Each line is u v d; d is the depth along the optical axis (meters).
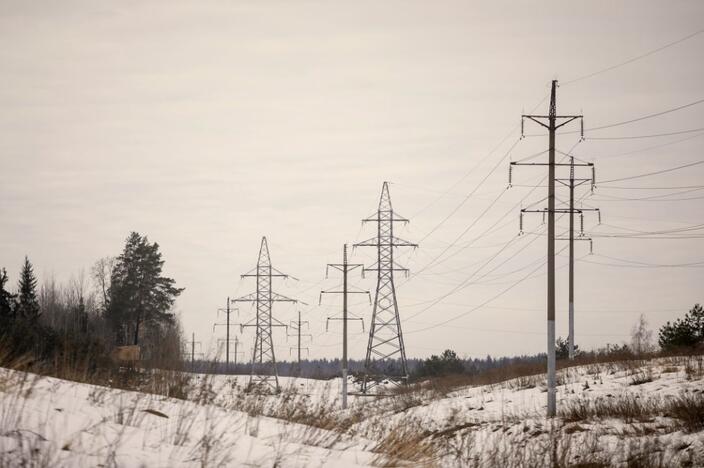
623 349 197.50
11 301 149.75
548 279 132.38
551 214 137.38
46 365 62.41
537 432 94.75
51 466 31.38
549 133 142.00
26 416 39.56
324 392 73.88
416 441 56.28
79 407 46.47
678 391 112.75
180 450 40.03
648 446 71.44
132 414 47.00
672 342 192.00
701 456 68.31
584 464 66.75
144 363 66.44
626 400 106.62
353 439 62.72
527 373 189.38
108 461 33.44
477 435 99.00
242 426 54.69
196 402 58.00
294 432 57.47
